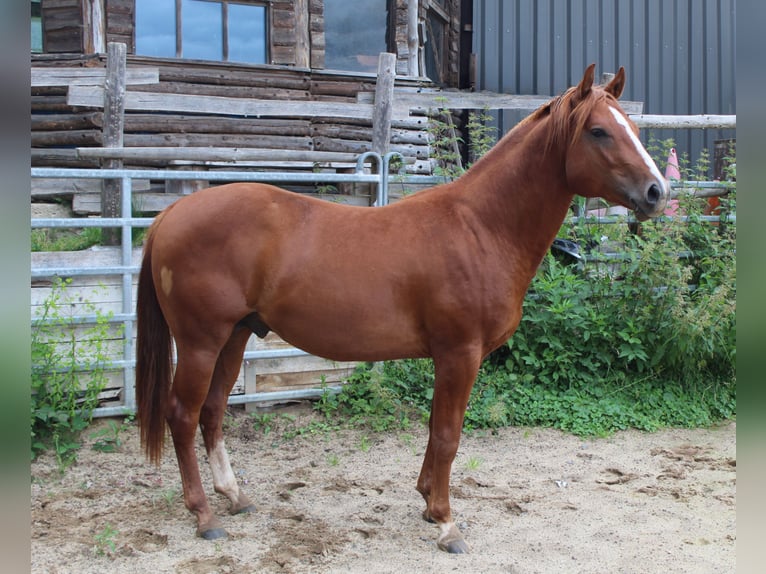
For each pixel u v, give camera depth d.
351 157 6.47
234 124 7.14
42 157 6.62
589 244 5.95
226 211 3.15
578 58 9.68
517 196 3.21
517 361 5.44
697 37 10.19
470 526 3.50
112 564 3.02
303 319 3.17
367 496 3.88
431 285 3.10
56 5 6.96
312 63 7.92
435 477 3.25
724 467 4.38
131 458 4.32
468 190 3.28
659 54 10.01
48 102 6.73
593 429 4.96
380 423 4.96
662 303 5.47
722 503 3.82
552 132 3.15
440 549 3.24
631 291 5.50
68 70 6.21
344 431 4.89
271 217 3.17
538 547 3.28
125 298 4.70
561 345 5.34
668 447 4.73
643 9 9.88
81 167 6.64
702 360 5.44
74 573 2.93
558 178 3.20
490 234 3.19
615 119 3.00
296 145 7.44
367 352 3.23
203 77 7.18
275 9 7.66
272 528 3.44
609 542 3.35
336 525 3.48
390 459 4.45
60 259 4.62
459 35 10.02
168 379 3.37
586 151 3.04
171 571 2.97
